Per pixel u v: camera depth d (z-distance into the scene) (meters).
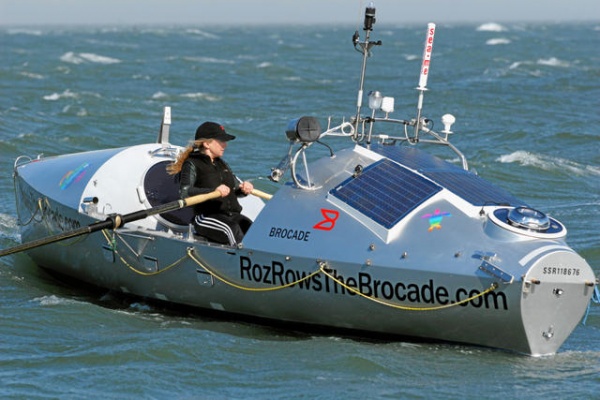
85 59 186.00
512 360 26.98
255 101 111.81
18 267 38.81
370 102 32.09
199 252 30.61
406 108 105.44
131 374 25.70
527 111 101.44
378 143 32.09
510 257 25.92
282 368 26.38
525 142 77.06
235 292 30.33
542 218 26.73
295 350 27.75
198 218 31.27
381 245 27.45
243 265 29.70
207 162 31.36
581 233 44.62
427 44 32.16
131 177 35.16
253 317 30.83
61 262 36.62
